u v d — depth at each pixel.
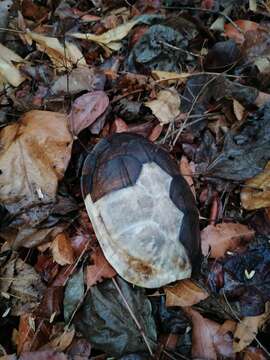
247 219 0.28
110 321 0.24
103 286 0.24
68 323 0.24
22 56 0.31
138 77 0.30
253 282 0.26
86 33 0.33
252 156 0.27
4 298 0.25
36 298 0.25
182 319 0.25
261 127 0.28
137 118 0.29
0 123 0.28
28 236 0.25
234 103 0.29
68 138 0.26
